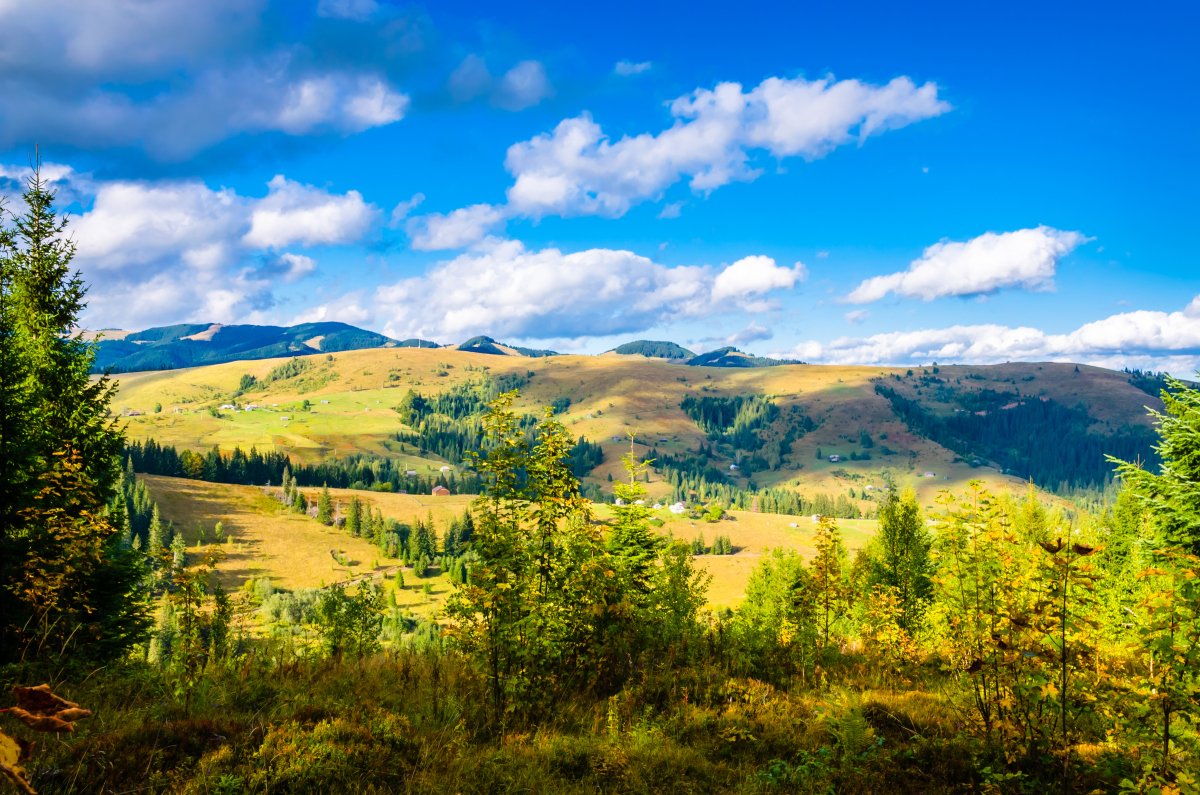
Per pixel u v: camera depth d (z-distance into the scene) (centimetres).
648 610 1484
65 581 1188
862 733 832
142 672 986
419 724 877
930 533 3019
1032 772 743
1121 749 703
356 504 16588
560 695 1101
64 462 1351
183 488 16838
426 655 1307
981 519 838
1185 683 570
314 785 656
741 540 19438
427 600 11500
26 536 1171
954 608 858
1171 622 573
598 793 727
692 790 747
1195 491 1566
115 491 1745
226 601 1155
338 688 1041
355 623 1795
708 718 988
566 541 1195
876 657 1498
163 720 785
